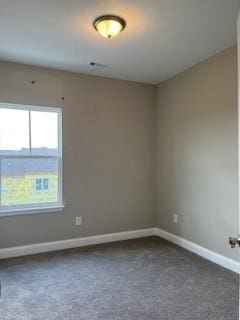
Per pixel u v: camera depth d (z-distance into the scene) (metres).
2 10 2.33
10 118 3.59
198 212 3.62
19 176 3.64
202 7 2.32
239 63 1.35
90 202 4.05
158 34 2.80
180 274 2.98
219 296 2.50
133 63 3.60
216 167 3.32
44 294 2.55
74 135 3.93
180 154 3.97
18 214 3.56
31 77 3.64
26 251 3.61
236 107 3.04
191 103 3.75
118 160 4.26
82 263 3.30
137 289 2.64
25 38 2.86
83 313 2.23
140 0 2.22
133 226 4.39
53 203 3.83
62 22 2.54
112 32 2.53
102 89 4.12
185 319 2.15
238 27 1.37
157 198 4.55
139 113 4.42
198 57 3.41
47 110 3.79
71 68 3.77
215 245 3.34
